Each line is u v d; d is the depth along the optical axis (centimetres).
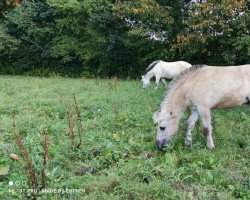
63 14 2284
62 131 750
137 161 580
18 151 621
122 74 2159
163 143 630
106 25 2105
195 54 1909
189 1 1811
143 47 2003
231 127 750
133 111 916
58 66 2345
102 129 764
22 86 1450
